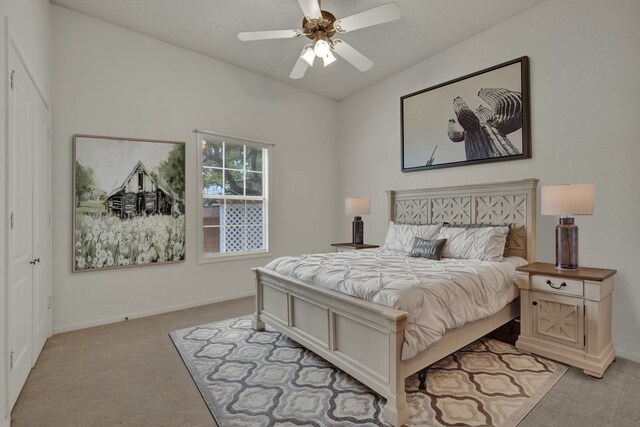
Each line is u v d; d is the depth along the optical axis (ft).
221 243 14.10
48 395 6.81
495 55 10.95
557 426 5.65
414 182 13.78
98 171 11.07
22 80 7.14
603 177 8.69
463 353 8.49
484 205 11.10
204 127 13.35
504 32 10.71
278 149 15.60
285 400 6.52
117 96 11.44
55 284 10.34
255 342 9.41
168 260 12.41
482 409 6.13
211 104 13.56
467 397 6.52
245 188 14.78
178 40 12.35
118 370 7.86
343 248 14.76
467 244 10.06
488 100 11.09
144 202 11.93
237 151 14.55
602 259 8.68
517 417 5.89
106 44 11.25
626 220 8.32
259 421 5.90
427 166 13.05
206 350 8.89
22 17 7.11
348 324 6.93
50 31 10.23
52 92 10.32
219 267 13.79
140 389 7.02
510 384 6.98
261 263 14.99
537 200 10.02
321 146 17.11
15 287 6.67
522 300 8.48
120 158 11.46
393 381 5.77
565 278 7.67
